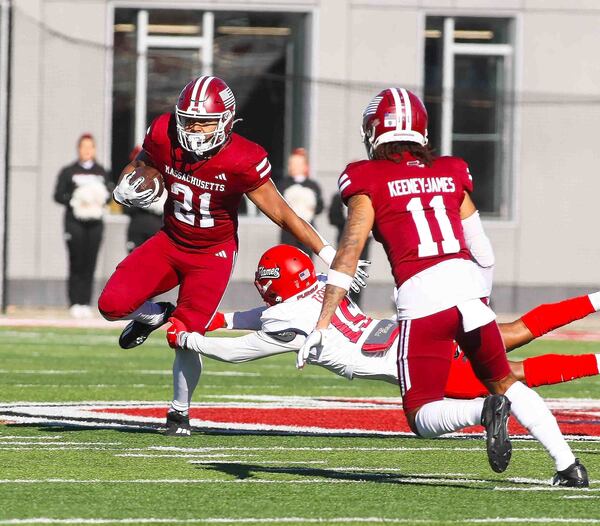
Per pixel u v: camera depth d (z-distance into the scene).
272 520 15.83
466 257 17.58
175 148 22.67
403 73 62.09
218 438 23.45
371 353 22.34
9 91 54.41
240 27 61.38
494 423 16.11
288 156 61.41
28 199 59.41
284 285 22.20
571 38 62.97
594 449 22.42
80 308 53.94
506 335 20.25
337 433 24.53
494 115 62.62
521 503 17.11
